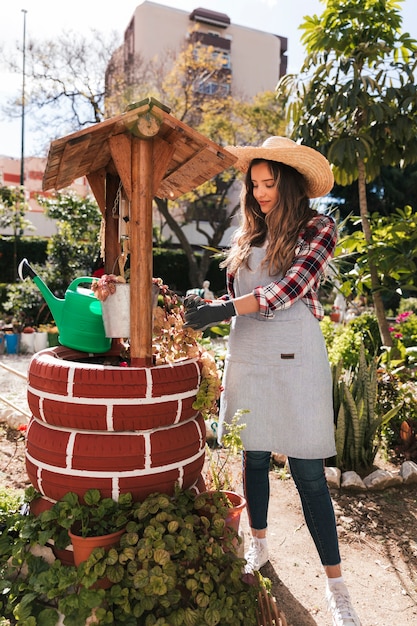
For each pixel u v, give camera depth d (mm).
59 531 1937
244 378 2117
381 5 4867
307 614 2141
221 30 27141
